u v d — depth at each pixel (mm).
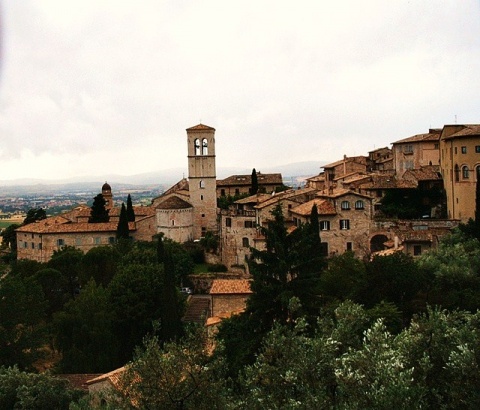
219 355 33281
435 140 132750
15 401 47406
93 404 46312
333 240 102312
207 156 137500
